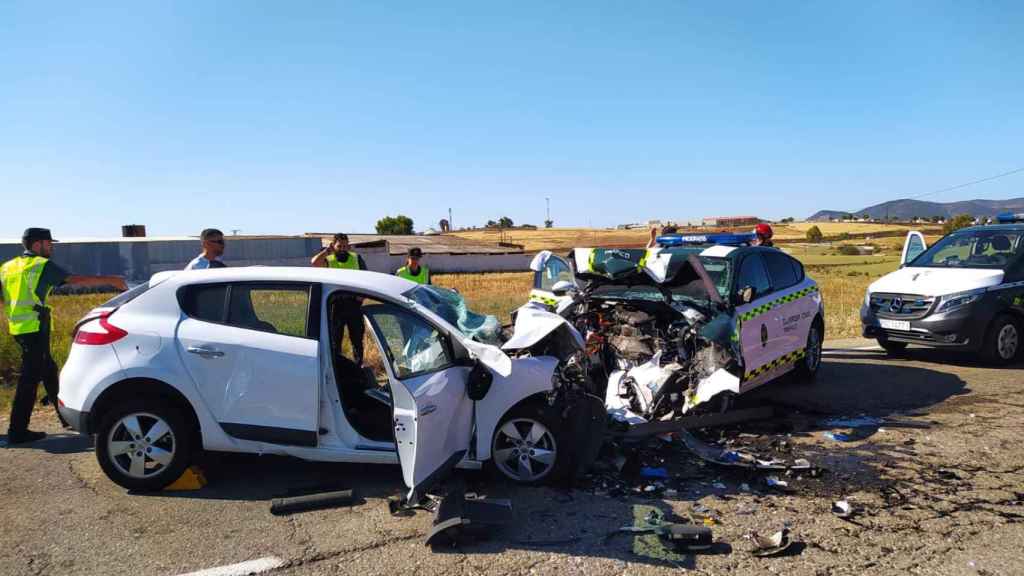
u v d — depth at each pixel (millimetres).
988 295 9203
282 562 3785
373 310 4703
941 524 4266
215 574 3656
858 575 3629
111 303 5180
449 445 4629
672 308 6730
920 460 5480
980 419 6684
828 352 10852
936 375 8859
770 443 5926
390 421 5211
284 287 4984
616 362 6703
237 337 4836
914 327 9430
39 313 6113
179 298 5023
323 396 4785
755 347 6961
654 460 5496
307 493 4762
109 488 4930
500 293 27062
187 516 4430
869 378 8766
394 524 4277
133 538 4102
